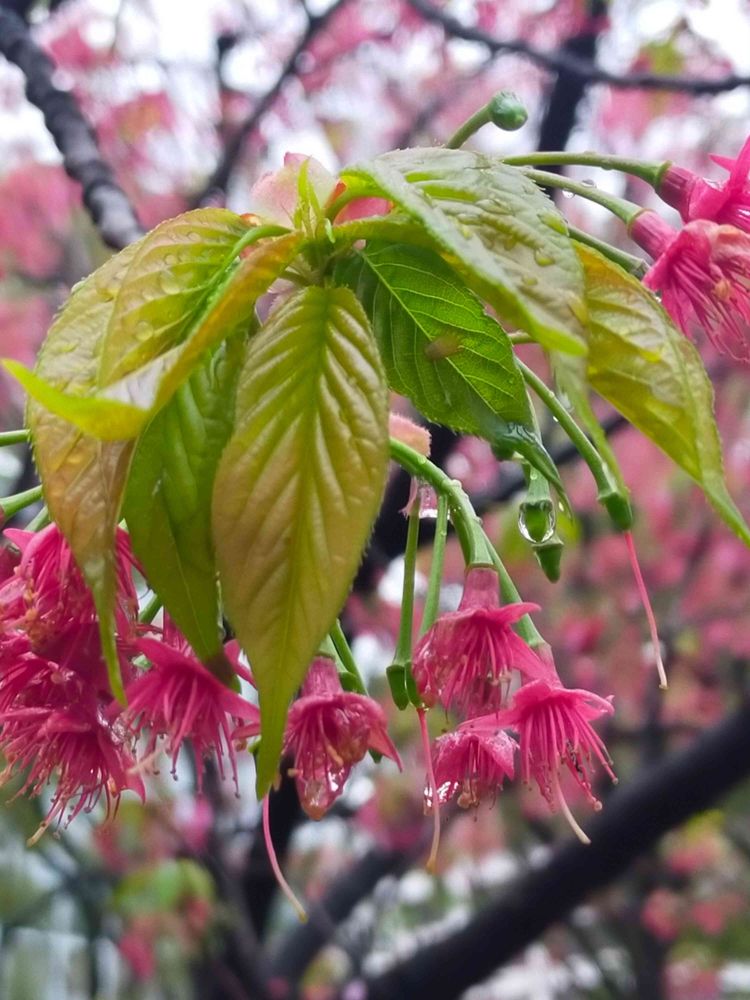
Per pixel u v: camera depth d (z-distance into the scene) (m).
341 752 0.25
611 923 1.34
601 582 1.23
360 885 1.06
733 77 0.57
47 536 0.25
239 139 0.70
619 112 1.08
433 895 1.47
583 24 0.77
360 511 0.22
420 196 0.22
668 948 1.33
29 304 1.06
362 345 0.22
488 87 1.06
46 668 0.26
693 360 0.23
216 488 0.22
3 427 1.03
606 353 0.23
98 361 0.23
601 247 0.26
